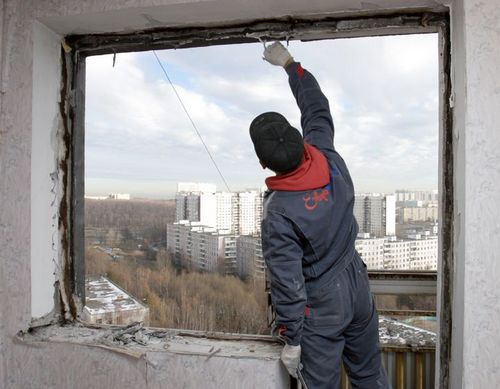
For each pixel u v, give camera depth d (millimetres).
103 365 1449
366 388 1353
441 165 1302
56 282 1609
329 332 1222
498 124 1119
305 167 1158
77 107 1654
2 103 1488
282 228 1139
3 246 1505
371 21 1367
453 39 1258
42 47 1513
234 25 1474
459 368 1198
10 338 1514
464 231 1153
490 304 1130
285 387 1375
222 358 1360
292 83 1393
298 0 1287
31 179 1483
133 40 1567
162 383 1404
